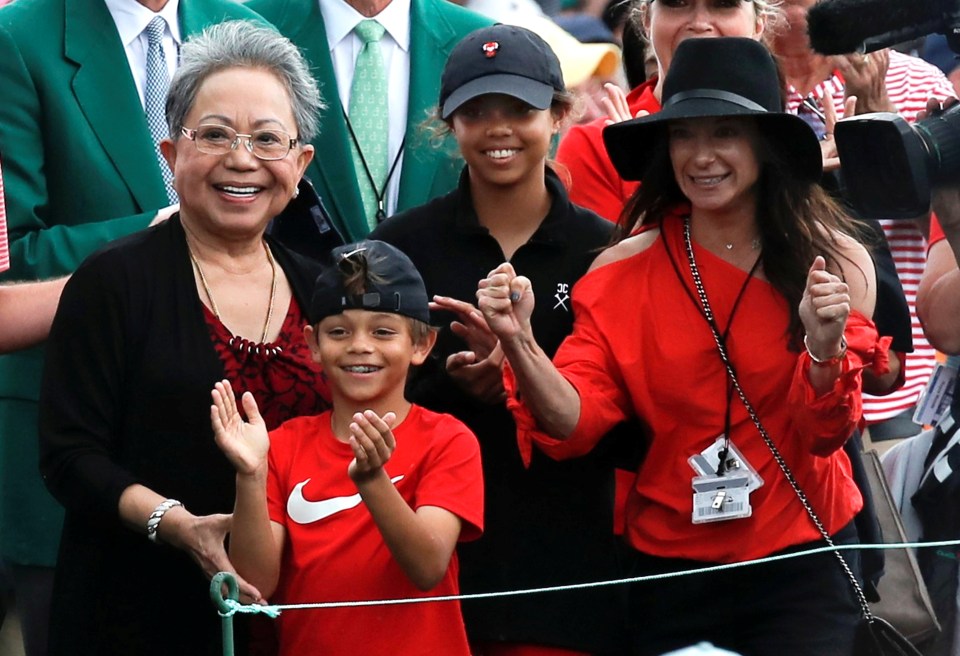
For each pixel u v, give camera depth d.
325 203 21.77
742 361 17.33
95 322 16.98
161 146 17.97
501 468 18.44
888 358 18.11
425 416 16.89
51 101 20.53
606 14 29.39
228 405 15.88
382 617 16.23
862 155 16.23
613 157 18.44
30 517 20.14
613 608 18.39
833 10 17.25
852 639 17.00
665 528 17.56
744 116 17.47
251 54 17.66
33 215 20.23
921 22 17.05
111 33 21.05
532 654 18.30
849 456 18.66
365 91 22.19
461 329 18.06
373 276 16.67
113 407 16.98
